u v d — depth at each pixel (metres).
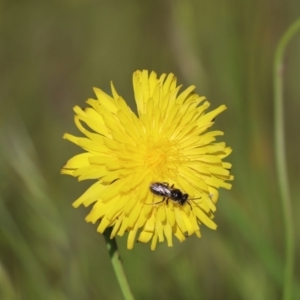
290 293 0.36
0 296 0.37
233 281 0.41
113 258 0.33
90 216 0.32
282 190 0.37
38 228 0.40
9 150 0.39
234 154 0.42
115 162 0.32
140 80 0.33
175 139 0.33
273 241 0.41
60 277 0.40
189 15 0.42
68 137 0.33
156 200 0.33
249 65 0.42
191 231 0.33
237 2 0.43
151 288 0.40
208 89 0.42
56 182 0.46
